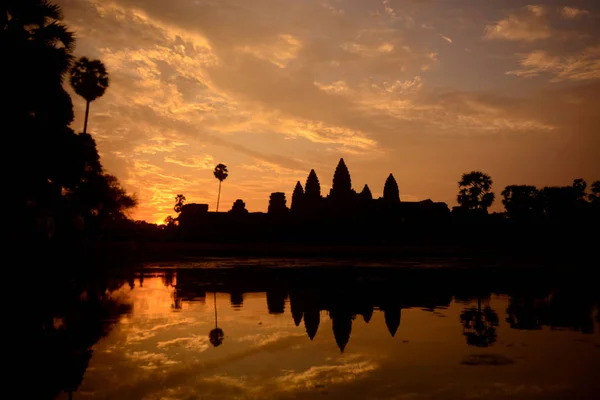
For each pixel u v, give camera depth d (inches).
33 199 764.0
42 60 626.5
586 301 452.4
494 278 709.3
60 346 257.1
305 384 191.3
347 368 215.3
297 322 335.3
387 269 905.5
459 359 231.0
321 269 899.4
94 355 238.7
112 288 550.3
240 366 219.1
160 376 201.9
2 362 225.3
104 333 294.2
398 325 324.5
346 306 415.8
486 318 354.6
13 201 655.1
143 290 534.3
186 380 196.4
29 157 660.1
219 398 174.9
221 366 218.8
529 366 217.6
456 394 178.1
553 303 437.4
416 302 443.5
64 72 682.2
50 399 172.7
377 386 188.2
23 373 206.5
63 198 1008.2
